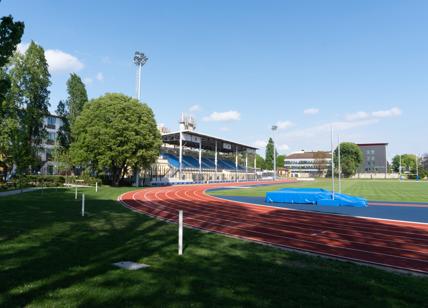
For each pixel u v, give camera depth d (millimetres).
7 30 8492
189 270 7379
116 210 19781
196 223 16562
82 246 9336
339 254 10758
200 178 69000
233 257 9109
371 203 27812
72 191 33562
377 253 10930
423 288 6980
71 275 6582
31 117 42406
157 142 47656
